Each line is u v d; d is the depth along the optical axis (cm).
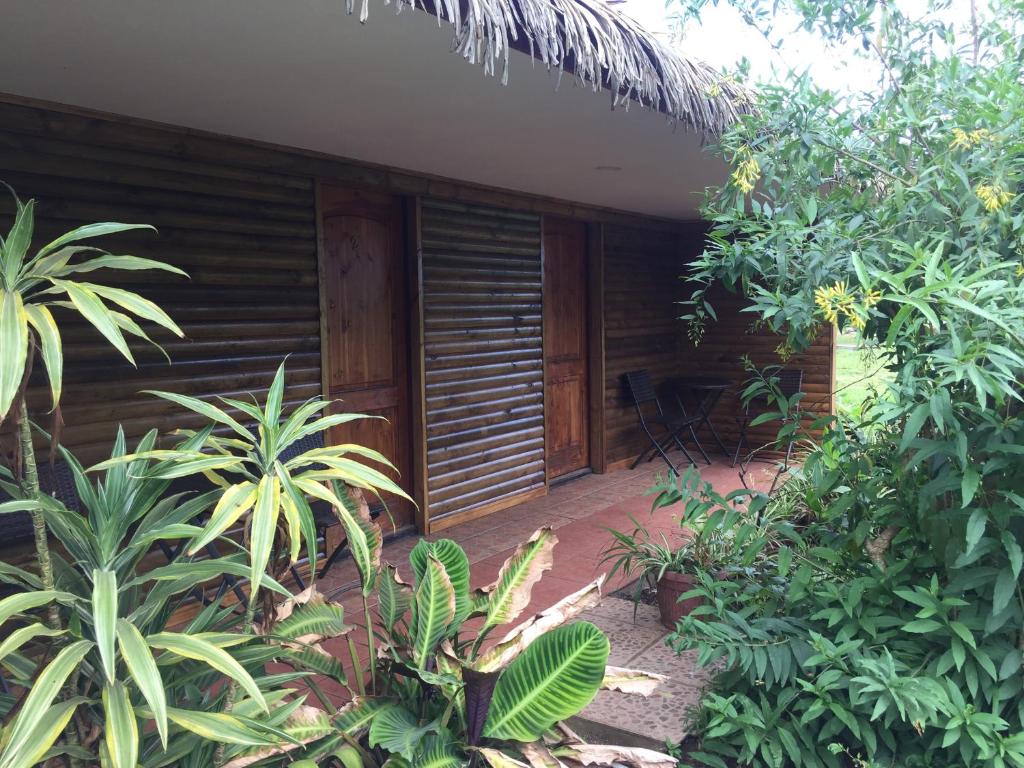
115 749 128
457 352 516
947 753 221
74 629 145
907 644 223
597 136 368
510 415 568
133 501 156
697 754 235
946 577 232
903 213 238
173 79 271
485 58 206
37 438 300
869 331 241
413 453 496
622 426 712
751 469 694
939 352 188
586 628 189
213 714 150
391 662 206
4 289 134
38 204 302
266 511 146
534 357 591
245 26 219
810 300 237
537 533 236
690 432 792
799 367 727
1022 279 201
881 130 252
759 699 250
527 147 394
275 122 336
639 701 266
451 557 232
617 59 251
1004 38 253
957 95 239
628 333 714
